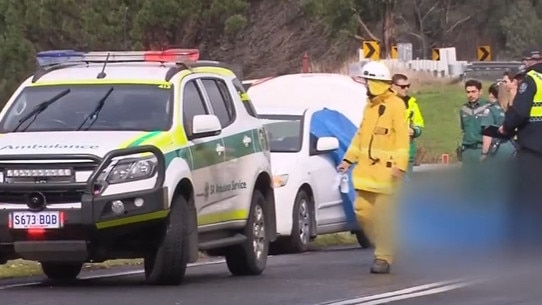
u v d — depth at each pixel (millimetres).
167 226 28328
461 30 173625
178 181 28438
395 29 144375
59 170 27562
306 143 43375
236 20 96688
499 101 46875
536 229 35062
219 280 31094
